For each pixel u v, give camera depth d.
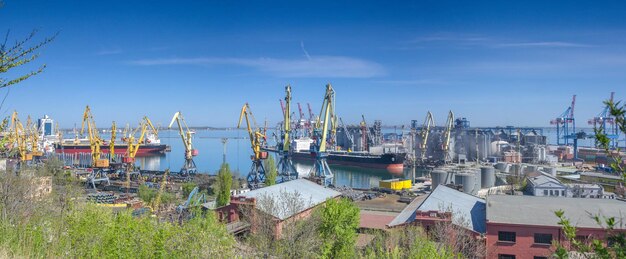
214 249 20.42
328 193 77.06
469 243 46.50
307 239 44.41
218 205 80.94
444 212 49.66
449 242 43.75
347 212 47.97
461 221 48.66
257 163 143.38
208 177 133.25
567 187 88.69
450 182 130.25
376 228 60.25
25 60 12.48
